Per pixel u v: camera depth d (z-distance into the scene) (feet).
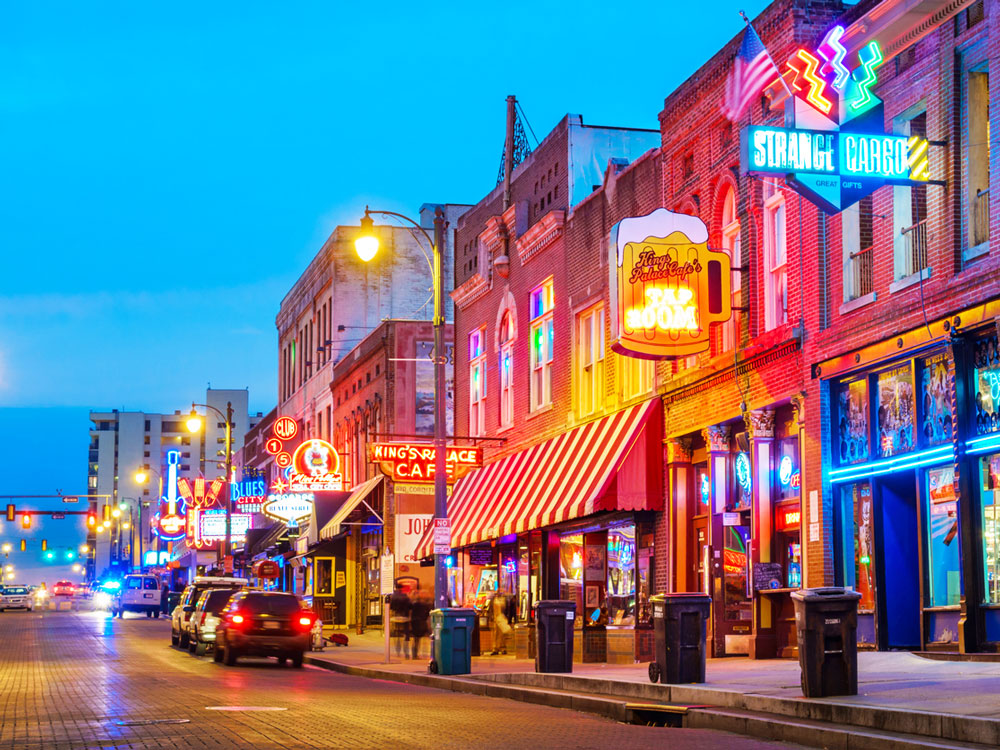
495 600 137.18
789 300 94.58
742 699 61.16
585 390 135.74
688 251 100.37
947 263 77.30
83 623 270.26
